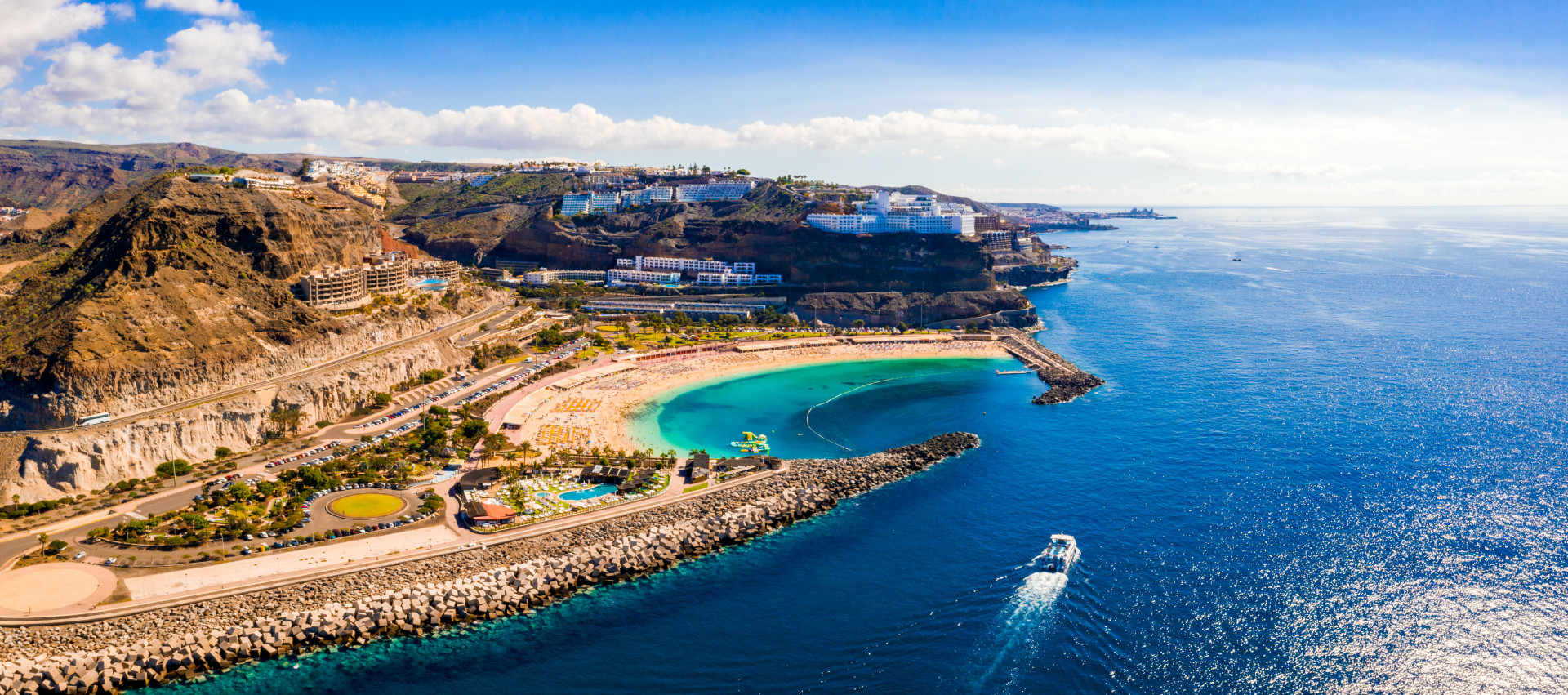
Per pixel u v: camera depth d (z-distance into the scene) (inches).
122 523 7263.8
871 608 6535.4
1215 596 6574.8
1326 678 5649.6
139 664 5546.3
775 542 7598.4
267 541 7052.2
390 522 7480.3
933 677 5738.2
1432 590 6565.0
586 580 6811.0
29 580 6294.3
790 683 5698.8
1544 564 6865.2
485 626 6235.2
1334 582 6712.6
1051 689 5610.2
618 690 5610.2
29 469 7672.2
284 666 5708.7
